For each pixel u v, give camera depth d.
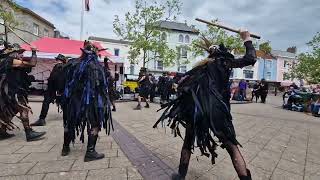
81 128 4.24
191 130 3.35
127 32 29.09
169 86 14.61
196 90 3.21
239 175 2.96
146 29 29.28
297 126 9.30
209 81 3.16
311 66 39.31
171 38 49.97
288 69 61.84
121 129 6.71
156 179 3.58
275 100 27.59
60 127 6.66
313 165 4.66
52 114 8.77
